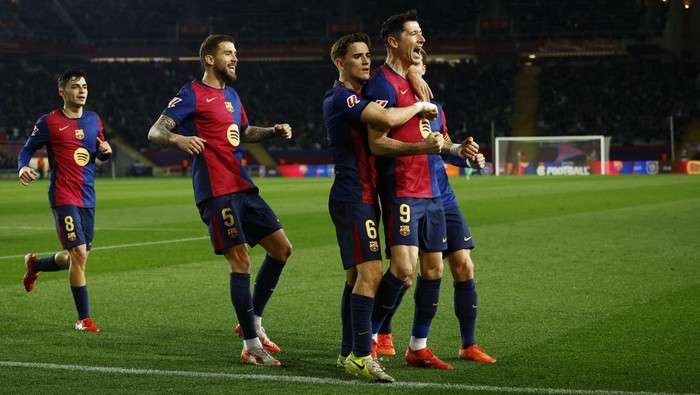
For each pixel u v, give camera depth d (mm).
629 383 12008
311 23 138250
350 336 13305
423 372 13000
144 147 132375
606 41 124938
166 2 141250
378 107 12500
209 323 17078
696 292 19875
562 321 16703
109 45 135625
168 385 12203
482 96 133000
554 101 130875
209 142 14961
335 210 13141
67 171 17656
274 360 13602
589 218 41188
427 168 13141
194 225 40312
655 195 60156
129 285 22016
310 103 136375
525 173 118438
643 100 127062
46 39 131000
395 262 12898
